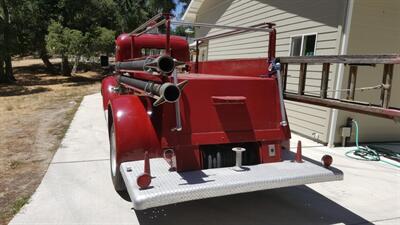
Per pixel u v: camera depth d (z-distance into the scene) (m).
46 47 21.23
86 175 5.07
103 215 3.90
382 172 5.61
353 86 3.28
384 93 2.92
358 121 7.20
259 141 3.86
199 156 3.62
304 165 3.78
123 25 27.28
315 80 7.41
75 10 22.41
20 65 30.59
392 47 7.14
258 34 10.04
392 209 4.29
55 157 5.90
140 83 4.08
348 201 4.48
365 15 6.79
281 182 3.41
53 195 4.36
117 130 3.68
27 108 11.56
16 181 4.82
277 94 3.92
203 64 6.07
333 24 7.01
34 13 21.17
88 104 12.16
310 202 4.42
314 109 7.52
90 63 31.97
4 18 19.81
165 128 3.56
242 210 4.16
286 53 8.65
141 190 3.07
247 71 4.50
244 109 3.78
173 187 3.13
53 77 24.66
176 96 3.02
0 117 9.90
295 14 8.25
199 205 4.26
